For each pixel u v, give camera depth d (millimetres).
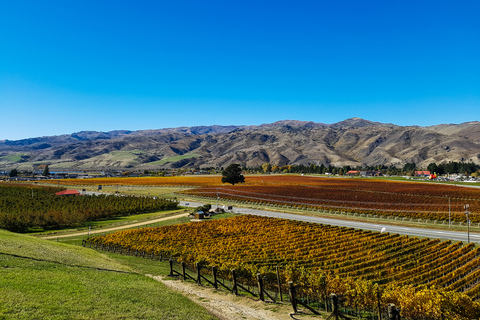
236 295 25172
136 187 187750
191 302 21938
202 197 139375
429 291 28797
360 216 90688
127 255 52094
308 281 32562
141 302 19938
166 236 66250
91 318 16344
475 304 26547
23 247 31438
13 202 104125
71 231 76750
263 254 51969
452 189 138375
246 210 108688
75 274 24312
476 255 51250
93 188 182500
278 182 188250
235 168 172500
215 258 47719
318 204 109375
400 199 113000
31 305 16734
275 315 20281
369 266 46062
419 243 58688
